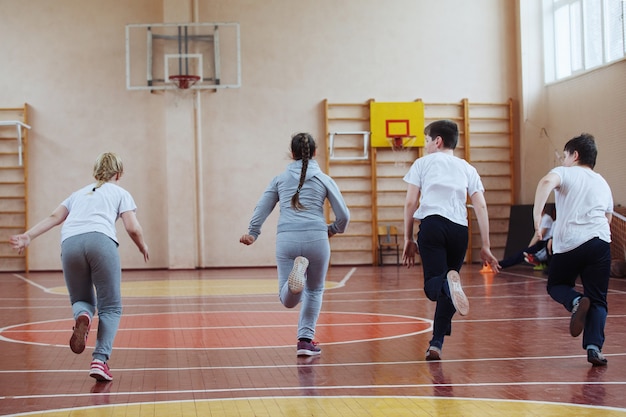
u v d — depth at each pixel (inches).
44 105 667.4
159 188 673.0
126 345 254.1
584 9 622.8
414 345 246.4
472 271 598.9
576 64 639.8
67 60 670.5
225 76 674.8
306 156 223.0
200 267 670.5
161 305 386.9
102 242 189.0
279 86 681.6
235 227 674.8
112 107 671.8
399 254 685.9
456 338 259.8
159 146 673.0
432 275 207.5
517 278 525.0
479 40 700.0
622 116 565.9
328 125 681.0
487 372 198.1
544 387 177.8
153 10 679.1
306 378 193.9
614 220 535.8
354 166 684.1
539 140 685.9
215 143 674.8
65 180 667.4
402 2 692.7
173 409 159.9
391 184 685.9
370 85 689.0
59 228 666.8
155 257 671.1
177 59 666.2
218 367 211.8
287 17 683.4
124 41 673.0
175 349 245.0
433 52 695.1
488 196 695.7
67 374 203.3
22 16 668.7
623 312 324.5
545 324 292.2
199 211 670.5
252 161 677.9
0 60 666.8
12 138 661.3
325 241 219.1
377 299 402.6
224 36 674.2
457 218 209.8
